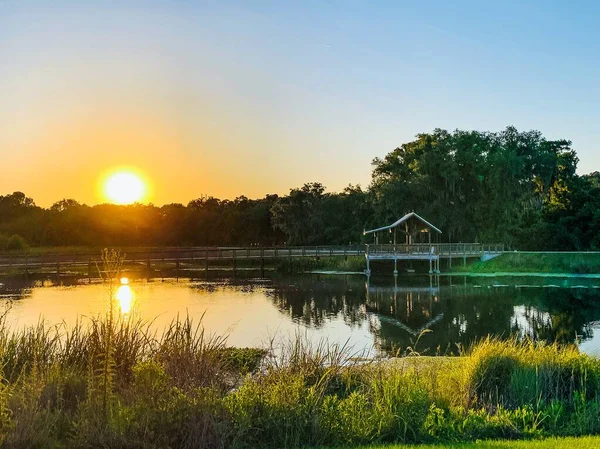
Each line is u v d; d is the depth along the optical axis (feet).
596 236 177.99
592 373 32.58
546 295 114.32
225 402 25.32
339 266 178.40
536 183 220.43
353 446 24.14
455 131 206.08
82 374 29.22
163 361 31.30
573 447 22.79
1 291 120.37
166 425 23.04
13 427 22.02
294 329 75.20
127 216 330.54
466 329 77.87
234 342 63.52
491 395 31.32
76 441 22.24
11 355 32.27
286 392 26.58
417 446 23.73
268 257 183.73
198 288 129.29
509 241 187.93
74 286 131.54
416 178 195.62
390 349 62.69
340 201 249.96
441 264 174.91
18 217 326.85
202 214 326.44
